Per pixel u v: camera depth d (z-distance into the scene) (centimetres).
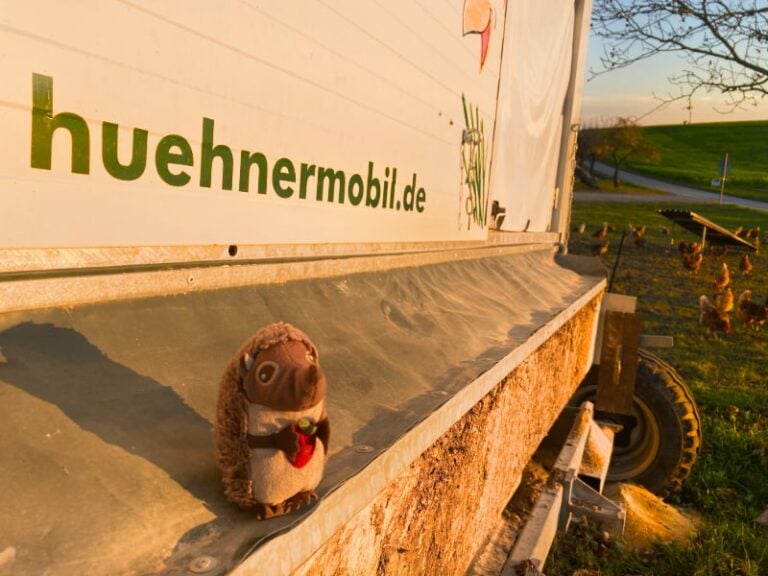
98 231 150
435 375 214
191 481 111
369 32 261
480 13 410
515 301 402
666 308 1650
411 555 184
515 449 325
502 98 496
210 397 139
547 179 738
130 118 154
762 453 711
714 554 471
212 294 182
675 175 6394
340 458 137
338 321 218
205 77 176
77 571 84
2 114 126
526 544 287
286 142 215
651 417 587
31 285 134
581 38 803
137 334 148
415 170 328
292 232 226
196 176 178
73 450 106
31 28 130
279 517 108
